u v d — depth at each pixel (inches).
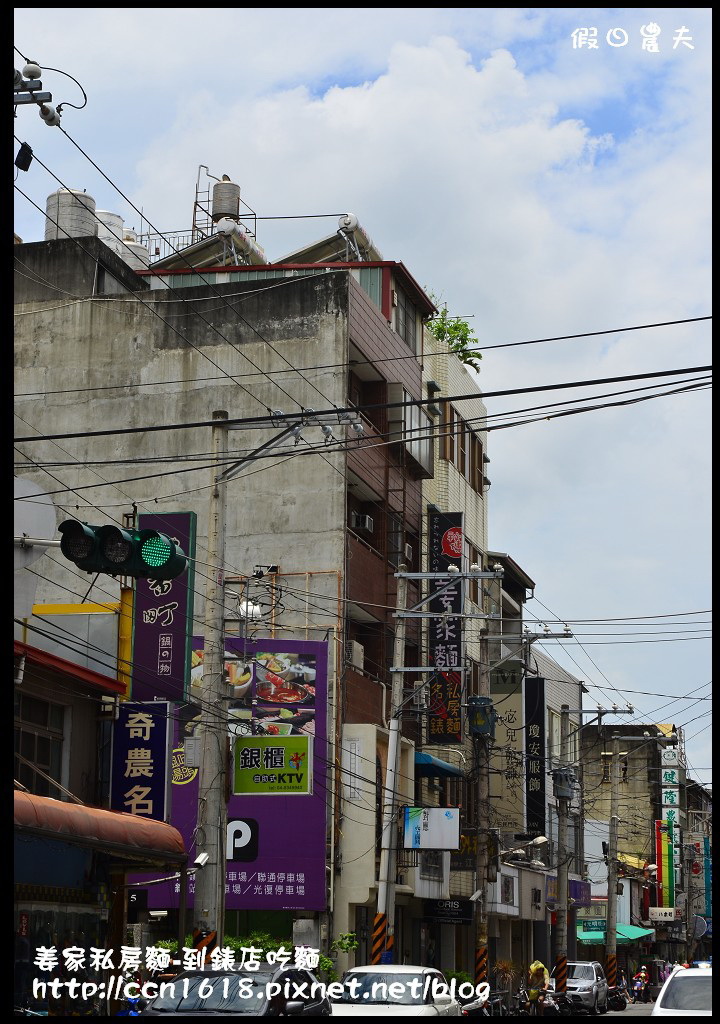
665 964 3070.9
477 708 1560.0
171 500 1502.2
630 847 3575.3
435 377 1977.1
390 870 1147.9
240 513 1480.1
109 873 970.7
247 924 1310.3
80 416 1558.8
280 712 1302.9
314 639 1412.4
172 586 1117.7
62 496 1528.1
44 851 890.7
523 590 2450.8
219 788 854.5
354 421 794.2
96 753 1026.7
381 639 1563.7
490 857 1726.1
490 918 1975.9
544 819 2127.2
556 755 2500.0
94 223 1715.1
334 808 1332.4
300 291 1518.2
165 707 1012.5
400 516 1627.7
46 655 943.0
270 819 1275.8
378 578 1552.7
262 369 1510.8
